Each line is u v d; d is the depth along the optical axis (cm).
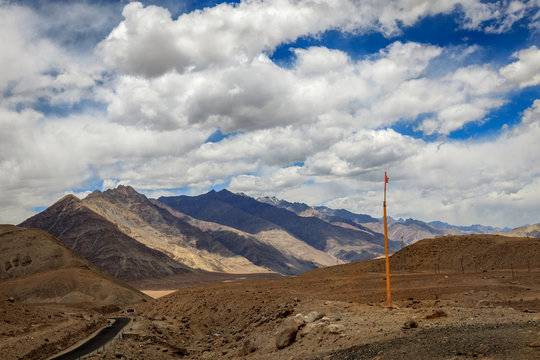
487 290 7081
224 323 8019
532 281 7312
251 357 4012
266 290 9400
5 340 6038
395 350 2658
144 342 6656
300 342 3675
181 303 10350
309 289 9375
